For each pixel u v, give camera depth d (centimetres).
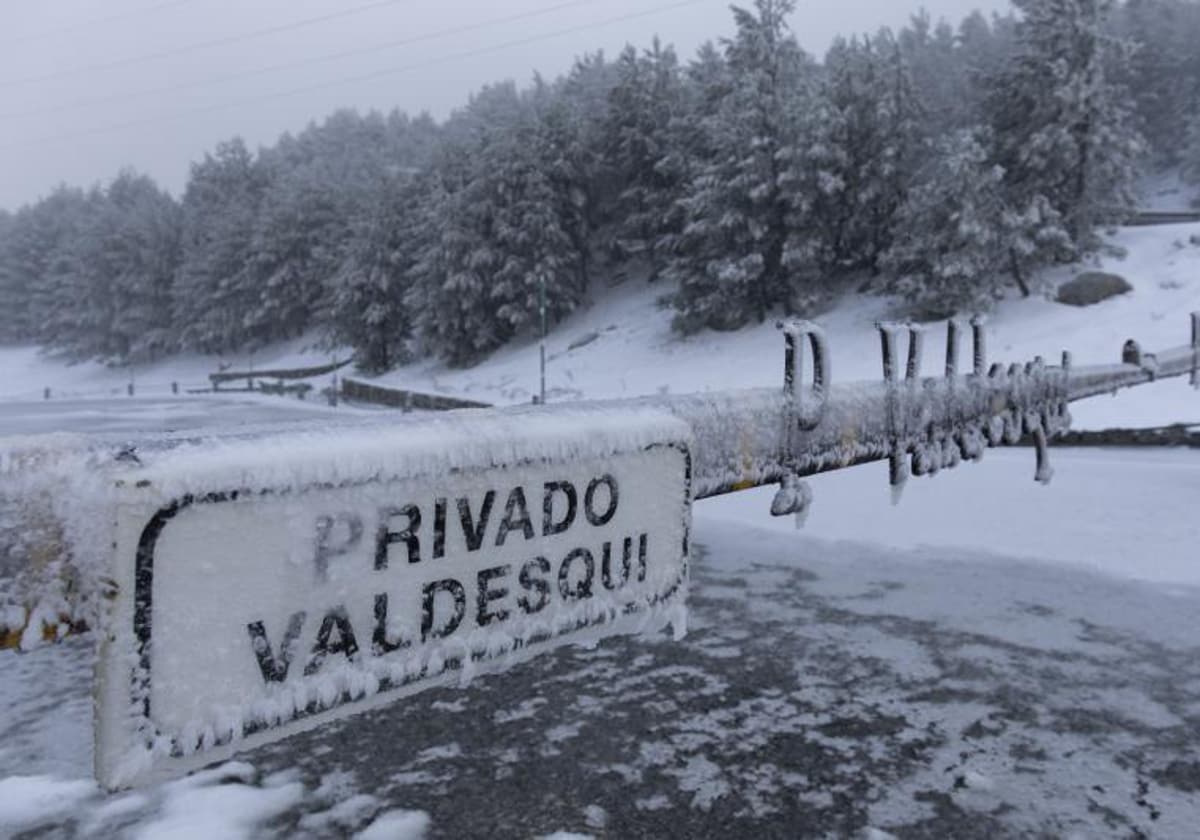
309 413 3156
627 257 4412
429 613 60
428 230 4050
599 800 317
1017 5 2902
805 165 2923
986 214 2458
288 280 6038
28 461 47
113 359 6919
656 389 2722
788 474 118
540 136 4025
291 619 52
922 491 955
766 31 3556
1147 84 6153
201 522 48
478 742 366
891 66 3070
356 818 305
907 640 495
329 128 9988
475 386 3409
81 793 323
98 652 44
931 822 299
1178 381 1686
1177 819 300
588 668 452
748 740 365
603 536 74
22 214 9312
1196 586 603
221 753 49
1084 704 402
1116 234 3011
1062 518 811
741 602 574
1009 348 2225
